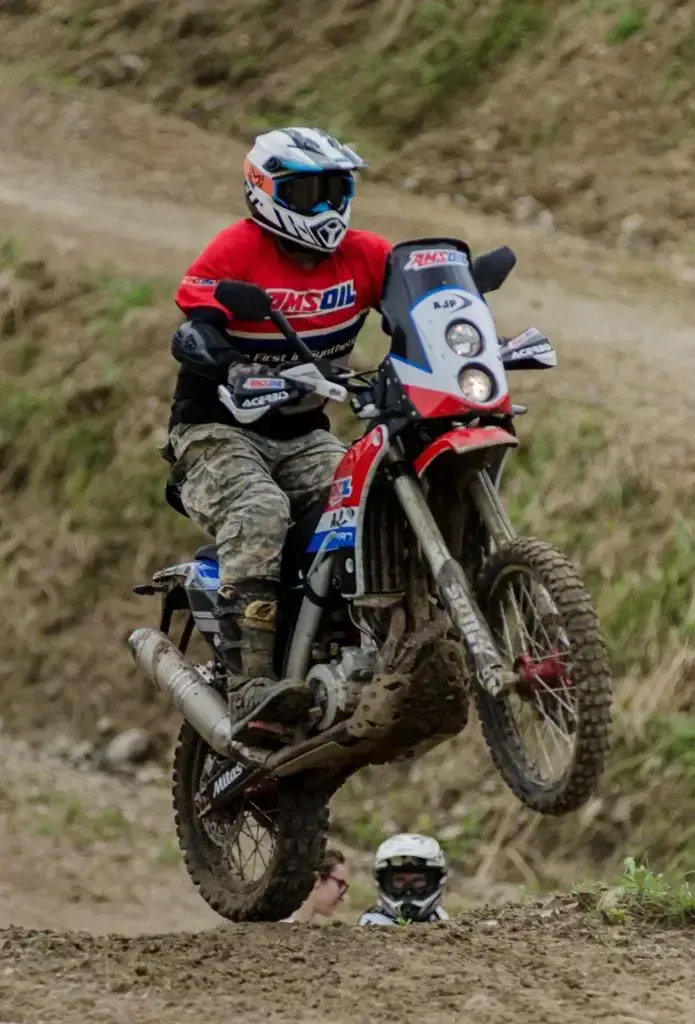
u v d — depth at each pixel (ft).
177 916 115.75
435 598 62.90
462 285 61.67
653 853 109.81
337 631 66.18
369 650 63.00
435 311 60.90
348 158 63.87
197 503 67.05
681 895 63.77
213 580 70.18
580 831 113.29
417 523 60.44
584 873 111.24
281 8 257.55
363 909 113.39
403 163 226.99
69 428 160.66
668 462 129.70
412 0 248.11
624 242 199.93
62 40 263.90
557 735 59.57
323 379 58.70
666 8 227.20
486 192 216.95
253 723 64.64
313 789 68.39
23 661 149.18
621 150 214.69
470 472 60.85
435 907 84.58
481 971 55.72
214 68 254.06
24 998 54.03
